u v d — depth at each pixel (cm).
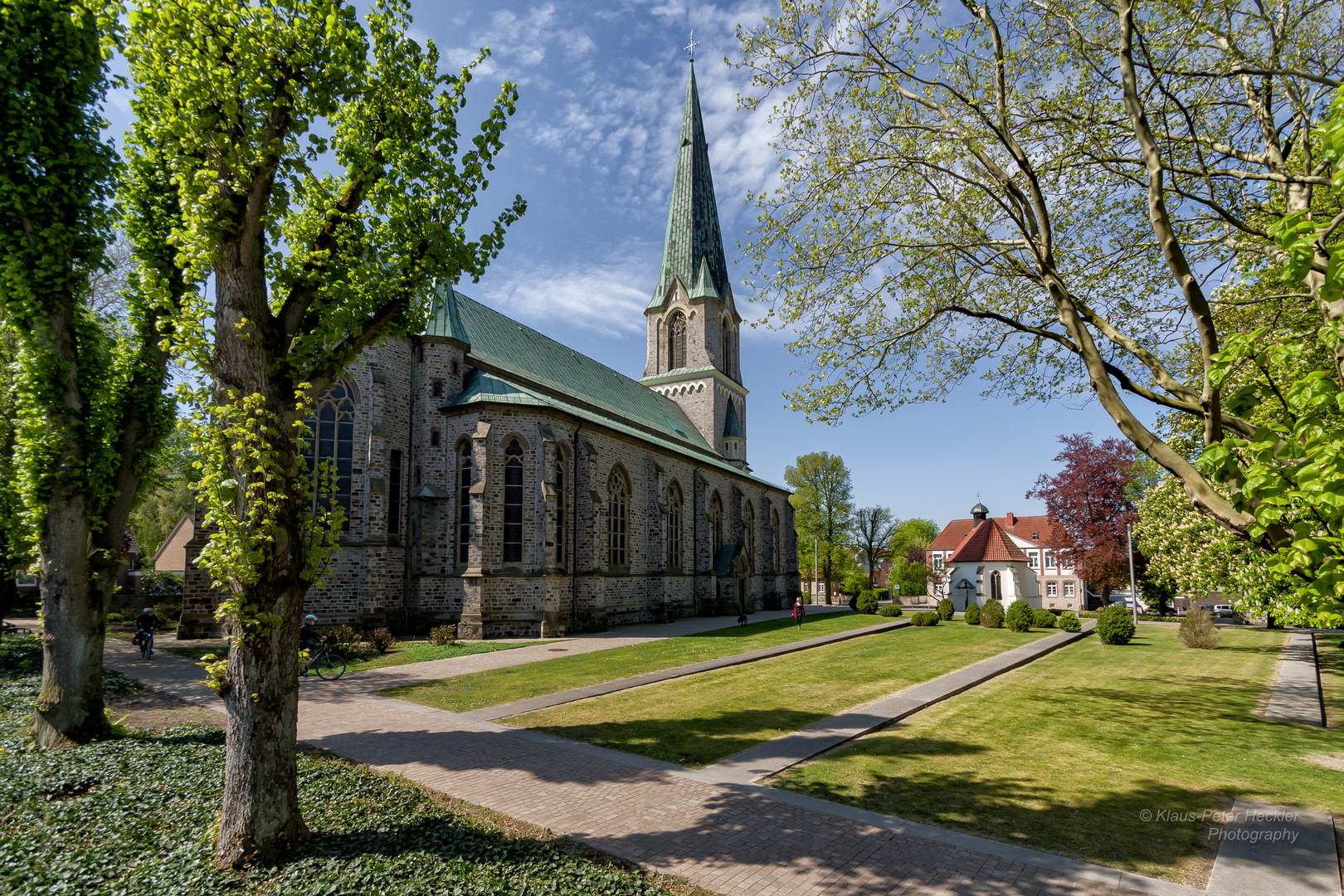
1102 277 1319
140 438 1341
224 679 714
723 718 1351
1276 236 433
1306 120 867
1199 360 1402
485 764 1049
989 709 1459
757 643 2689
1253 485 432
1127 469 4009
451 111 923
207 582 2719
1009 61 1097
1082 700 1565
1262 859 686
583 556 3325
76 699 1169
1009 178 954
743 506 5409
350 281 850
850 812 834
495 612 2962
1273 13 952
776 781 969
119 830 761
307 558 759
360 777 955
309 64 793
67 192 1198
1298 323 1185
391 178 873
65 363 1205
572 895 616
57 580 1178
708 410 6000
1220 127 1184
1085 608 6462
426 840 738
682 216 6319
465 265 934
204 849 704
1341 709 1484
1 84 1128
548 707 1470
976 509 6362
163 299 934
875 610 4784
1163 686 1759
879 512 7156
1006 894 627
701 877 662
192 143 749
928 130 1144
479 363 3394
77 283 1237
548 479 3053
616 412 4506
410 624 2947
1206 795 896
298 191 856
